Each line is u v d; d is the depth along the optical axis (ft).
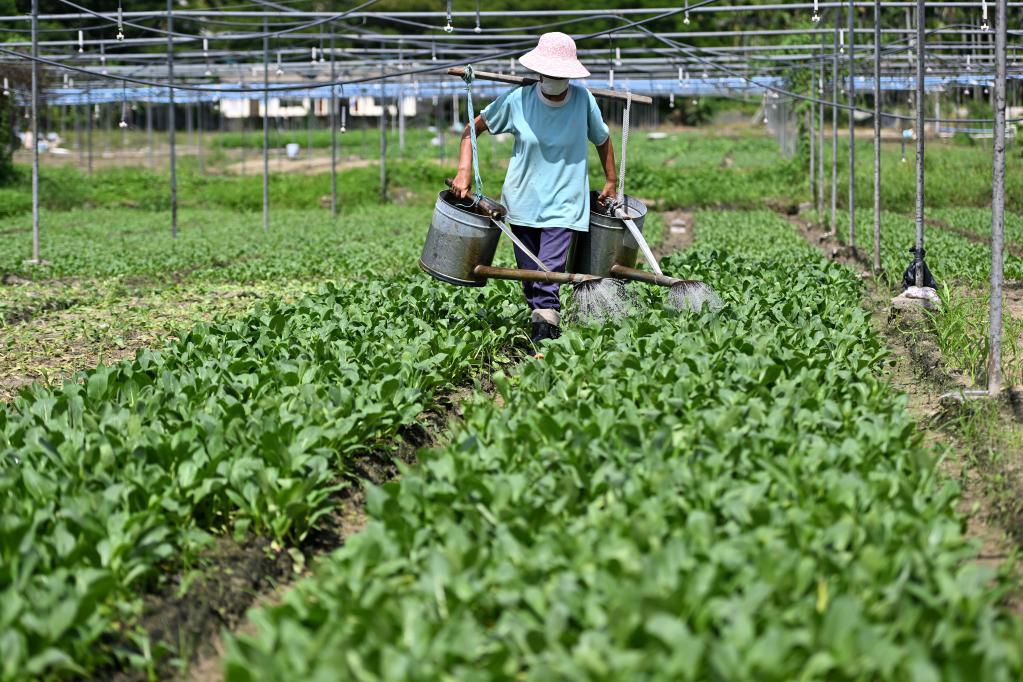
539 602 13.14
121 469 18.80
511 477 16.79
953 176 89.61
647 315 29.81
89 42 58.34
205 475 18.39
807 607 12.69
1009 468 20.31
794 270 40.83
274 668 12.00
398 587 13.97
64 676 13.93
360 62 86.74
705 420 19.25
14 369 31.22
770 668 11.43
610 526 15.20
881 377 26.96
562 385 22.53
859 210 81.41
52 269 55.11
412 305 33.22
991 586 15.19
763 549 13.91
